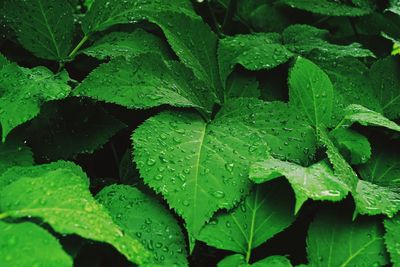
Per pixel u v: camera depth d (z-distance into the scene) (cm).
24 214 88
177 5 112
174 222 95
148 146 97
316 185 93
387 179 103
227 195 95
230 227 95
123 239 89
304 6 118
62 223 87
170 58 108
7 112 96
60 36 107
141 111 109
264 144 98
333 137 103
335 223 96
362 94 109
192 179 95
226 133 100
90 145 102
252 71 110
